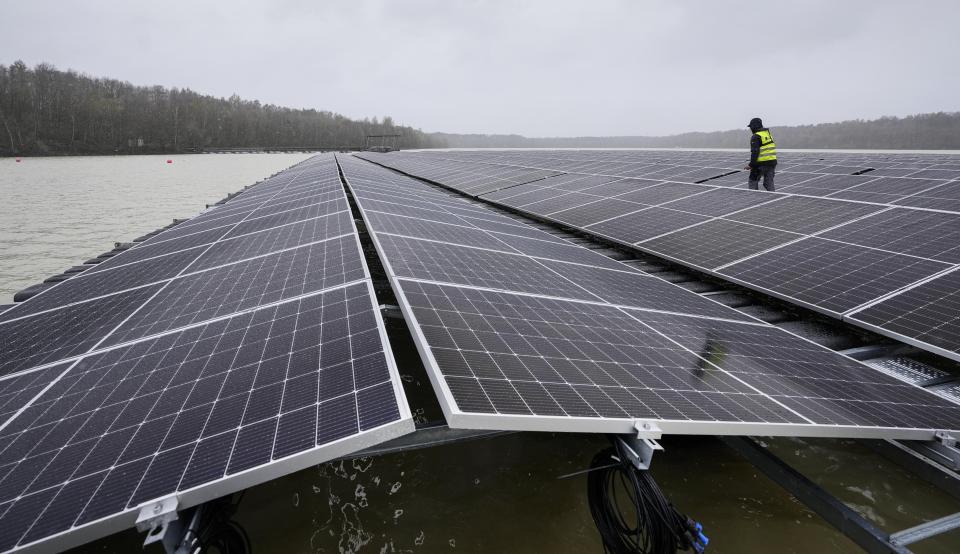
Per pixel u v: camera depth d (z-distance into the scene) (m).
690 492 4.67
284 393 3.52
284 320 5.05
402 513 4.53
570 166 29.08
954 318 5.78
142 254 10.91
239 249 9.38
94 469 3.05
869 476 4.78
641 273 8.77
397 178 27.52
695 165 24.33
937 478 4.12
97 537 2.59
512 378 3.54
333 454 2.79
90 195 39.44
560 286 6.91
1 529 2.62
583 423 3.11
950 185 13.82
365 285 5.56
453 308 4.93
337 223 9.80
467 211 14.80
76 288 8.66
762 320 6.88
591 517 4.47
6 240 22.11
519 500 4.68
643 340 5.10
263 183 30.84
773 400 4.02
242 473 2.72
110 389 4.20
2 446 3.54
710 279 9.18
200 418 3.43
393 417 2.90
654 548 3.34
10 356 5.70
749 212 10.90
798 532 4.25
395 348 7.00
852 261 7.72
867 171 20.30
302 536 4.30
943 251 7.30
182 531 2.89
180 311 6.14
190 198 38.75
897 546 3.36
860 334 6.70
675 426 3.32
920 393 4.76
